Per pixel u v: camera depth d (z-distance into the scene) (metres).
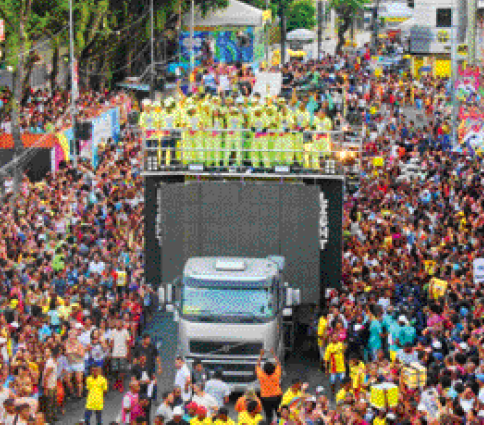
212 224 60.06
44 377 52.03
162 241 60.38
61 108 132.62
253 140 62.41
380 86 171.75
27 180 96.50
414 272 71.12
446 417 41.03
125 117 139.12
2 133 116.38
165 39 198.38
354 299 64.50
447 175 101.69
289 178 61.19
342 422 42.84
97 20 149.88
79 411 54.50
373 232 80.19
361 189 96.06
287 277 60.12
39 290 62.50
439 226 80.75
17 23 123.56
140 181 105.81
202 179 61.75
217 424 43.38
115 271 70.00
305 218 59.66
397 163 109.88
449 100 157.88
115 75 178.00
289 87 118.25
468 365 47.38
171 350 63.94
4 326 55.47
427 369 50.69
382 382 46.81
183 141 62.94
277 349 57.12
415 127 144.12
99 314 61.38
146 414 48.84
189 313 55.69
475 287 63.91
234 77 134.12
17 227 77.94
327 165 60.50
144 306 67.75
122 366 58.34
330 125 62.81
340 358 55.97
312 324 62.34
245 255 60.12
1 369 49.41
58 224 81.12
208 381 51.03
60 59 167.00
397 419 43.81
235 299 55.81
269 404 50.75
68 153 112.94
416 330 58.28
